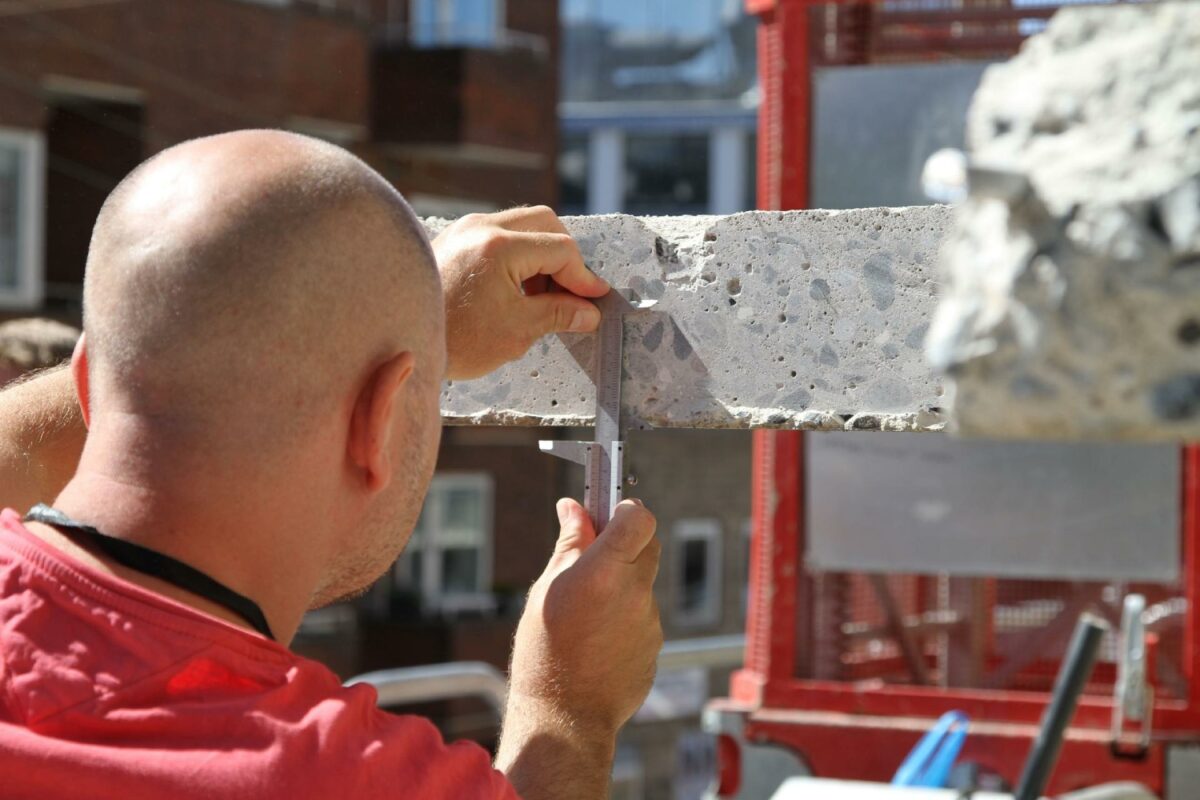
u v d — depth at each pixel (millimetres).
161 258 1069
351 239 1095
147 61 14969
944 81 3363
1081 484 3262
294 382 1073
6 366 2598
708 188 32500
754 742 3418
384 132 16984
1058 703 2127
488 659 18641
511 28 18531
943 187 808
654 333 1584
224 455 1069
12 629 1047
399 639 18406
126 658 1028
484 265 1521
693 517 23828
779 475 3500
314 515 1111
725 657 15570
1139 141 629
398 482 1178
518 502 19922
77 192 14898
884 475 3406
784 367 1517
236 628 1050
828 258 1501
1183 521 3213
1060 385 645
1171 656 3338
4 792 995
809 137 3484
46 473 1643
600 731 1422
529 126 17891
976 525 3328
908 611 3711
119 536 1071
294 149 1128
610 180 32688
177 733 1012
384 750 1055
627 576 1440
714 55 33938
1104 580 3357
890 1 3490
